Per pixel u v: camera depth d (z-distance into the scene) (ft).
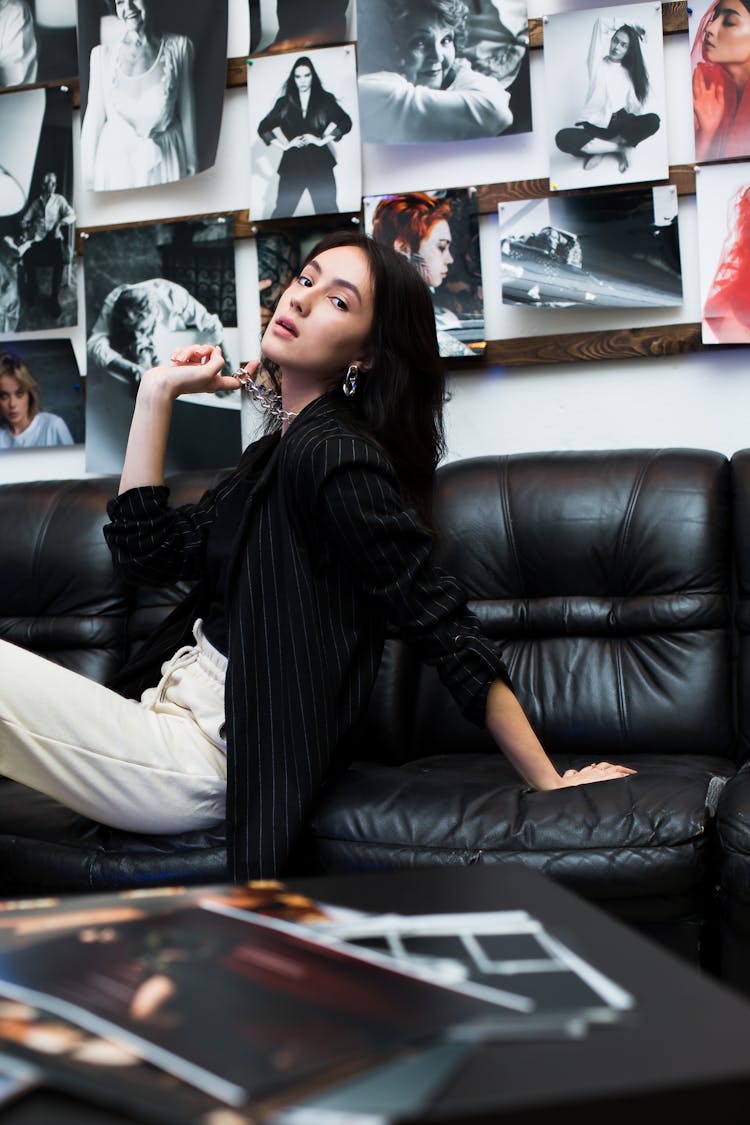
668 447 7.77
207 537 6.00
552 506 7.21
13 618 7.98
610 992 1.84
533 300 8.16
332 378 5.82
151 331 8.90
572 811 4.57
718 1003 1.81
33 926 2.22
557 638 7.14
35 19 9.18
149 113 8.80
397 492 5.27
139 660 5.85
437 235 8.35
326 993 1.81
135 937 2.08
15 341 9.22
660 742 6.72
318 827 4.80
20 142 9.14
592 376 8.31
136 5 8.84
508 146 8.40
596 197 8.12
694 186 8.06
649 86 8.03
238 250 8.94
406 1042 1.63
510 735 5.14
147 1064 1.58
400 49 8.34
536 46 8.30
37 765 5.02
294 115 8.63
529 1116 1.49
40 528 7.97
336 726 4.99
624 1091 1.52
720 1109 1.55
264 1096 1.49
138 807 5.05
